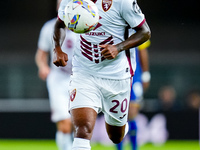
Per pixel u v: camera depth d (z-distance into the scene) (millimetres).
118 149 24328
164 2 67188
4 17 69875
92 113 15703
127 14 15477
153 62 61438
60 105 24797
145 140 36938
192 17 67750
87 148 15055
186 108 42406
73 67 16703
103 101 16703
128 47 15477
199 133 38031
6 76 55656
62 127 24922
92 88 16078
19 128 38656
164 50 66125
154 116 37312
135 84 24906
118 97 16859
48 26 26172
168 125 37875
